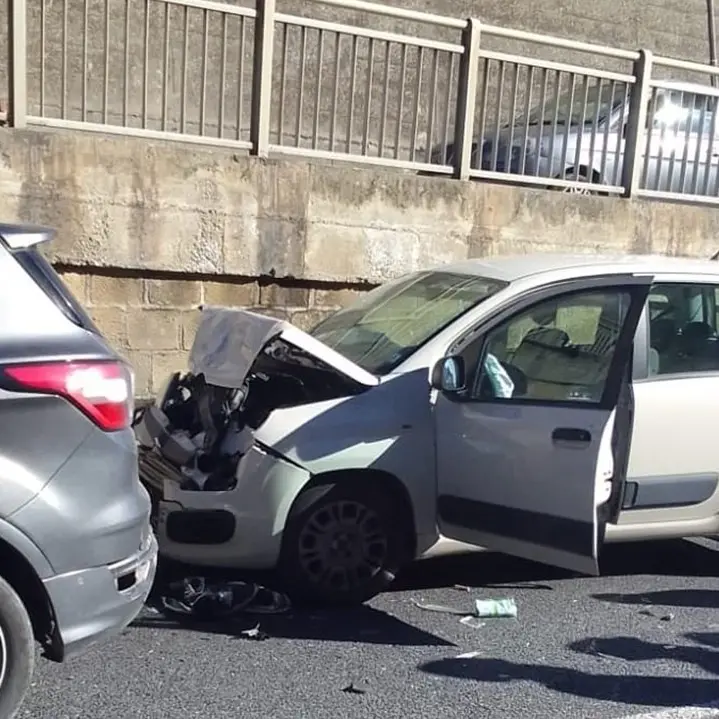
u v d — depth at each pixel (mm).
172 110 7980
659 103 9664
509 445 5031
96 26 8234
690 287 5660
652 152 9688
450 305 5645
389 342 5621
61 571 3596
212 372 5402
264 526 5016
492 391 5227
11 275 3703
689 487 5496
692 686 4484
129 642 4695
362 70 8992
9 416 3521
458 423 5219
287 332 5133
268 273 8039
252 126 7980
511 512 5055
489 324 5367
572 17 17172
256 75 7930
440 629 5039
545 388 5145
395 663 4598
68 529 3596
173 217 7621
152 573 4055
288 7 12992
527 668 4605
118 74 8266
